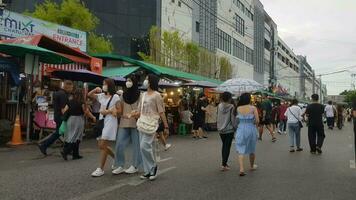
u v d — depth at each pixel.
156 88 8.41
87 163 10.33
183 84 23.00
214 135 20.72
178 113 21.44
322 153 13.76
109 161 10.64
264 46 81.81
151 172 8.41
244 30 66.81
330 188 8.01
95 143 14.86
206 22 49.81
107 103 8.66
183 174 9.25
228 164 10.96
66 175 8.72
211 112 20.72
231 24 59.44
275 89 61.94
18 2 37.41
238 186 8.06
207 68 40.25
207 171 9.72
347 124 41.66
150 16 41.81
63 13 29.33
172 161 11.22
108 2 40.88
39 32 18.62
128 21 41.31
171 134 20.94
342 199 7.14
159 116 8.45
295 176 9.26
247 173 9.57
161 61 34.72
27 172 8.99
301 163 11.31
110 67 21.59
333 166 10.84
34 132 14.72
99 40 32.75
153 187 7.77
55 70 16.67
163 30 38.19
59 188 7.49
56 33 19.69
